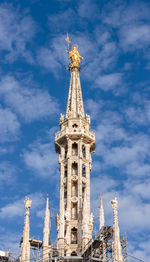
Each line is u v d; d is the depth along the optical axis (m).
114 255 69.94
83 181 87.12
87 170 88.88
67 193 85.31
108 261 72.94
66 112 97.12
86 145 91.75
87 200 85.19
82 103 99.06
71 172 87.75
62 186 86.56
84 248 76.12
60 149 91.94
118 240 70.75
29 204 77.00
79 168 87.75
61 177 87.69
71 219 83.50
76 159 88.88
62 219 80.88
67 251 78.81
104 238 76.50
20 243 84.00
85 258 73.88
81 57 106.94
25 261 72.19
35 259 75.94
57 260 74.56
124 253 77.38
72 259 73.81
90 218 81.94
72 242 81.19
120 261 69.06
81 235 80.25
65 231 81.31
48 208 85.56
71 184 86.62
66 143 91.31
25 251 73.00
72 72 104.19
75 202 84.88
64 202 85.94
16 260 80.06
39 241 84.56
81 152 89.38
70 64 105.69
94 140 92.25
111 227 75.56
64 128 92.62
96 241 73.81
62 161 89.69
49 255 78.00
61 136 91.31
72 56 106.12
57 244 78.56
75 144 91.62
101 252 76.94
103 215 85.31
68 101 99.25
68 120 93.31
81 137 90.69
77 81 102.69
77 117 95.31
